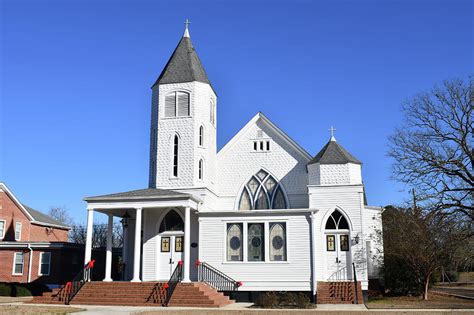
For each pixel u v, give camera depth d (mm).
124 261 30828
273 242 27969
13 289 31641
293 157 33750
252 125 34812
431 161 31906
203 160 31969
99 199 27719
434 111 32656
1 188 43094
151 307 22922
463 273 66750
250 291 27406
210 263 28188
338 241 29391
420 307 24031
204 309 21125
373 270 31906
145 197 27391
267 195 33469
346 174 30188
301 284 27062
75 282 25766
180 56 33969
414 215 30547
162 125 32406
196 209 28953
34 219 46375
